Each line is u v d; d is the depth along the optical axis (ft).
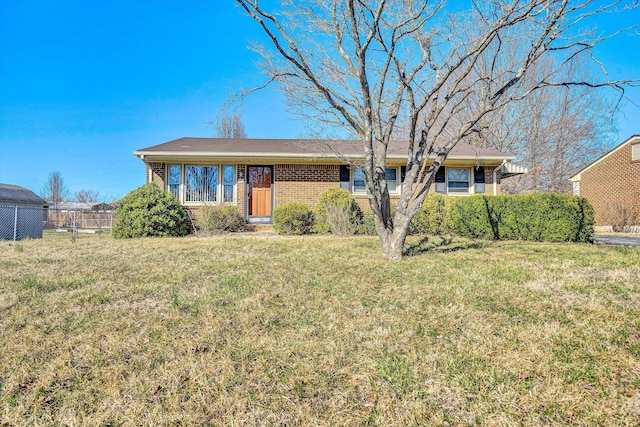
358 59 17.51
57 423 5.76
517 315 10.10
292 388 6.67
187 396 6.48
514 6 15.96
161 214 34.88
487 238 30.40
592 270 15.66
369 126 18.70
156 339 8.86
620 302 10.89
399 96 19.97
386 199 19.94
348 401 6.24
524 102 66.33
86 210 69.92
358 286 13.60
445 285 13.41
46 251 24.07
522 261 18.33
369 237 31.30
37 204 72.38
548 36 17.48
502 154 40.42
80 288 13.76
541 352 7.73
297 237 31.78
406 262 18.33
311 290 13.11
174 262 19.24
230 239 29.99
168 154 37.58
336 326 9.55
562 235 27.81
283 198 40.98
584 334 8.59
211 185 41.04
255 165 41.98
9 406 6.19
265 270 16.74
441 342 8.41
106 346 8.49
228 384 6.82
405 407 6.02
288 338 8.80
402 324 9.59
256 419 5.82
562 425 5.45
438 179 41.22
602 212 55.11
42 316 10.60
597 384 6.49
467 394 6.32
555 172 70.18
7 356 7.98
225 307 11.22
